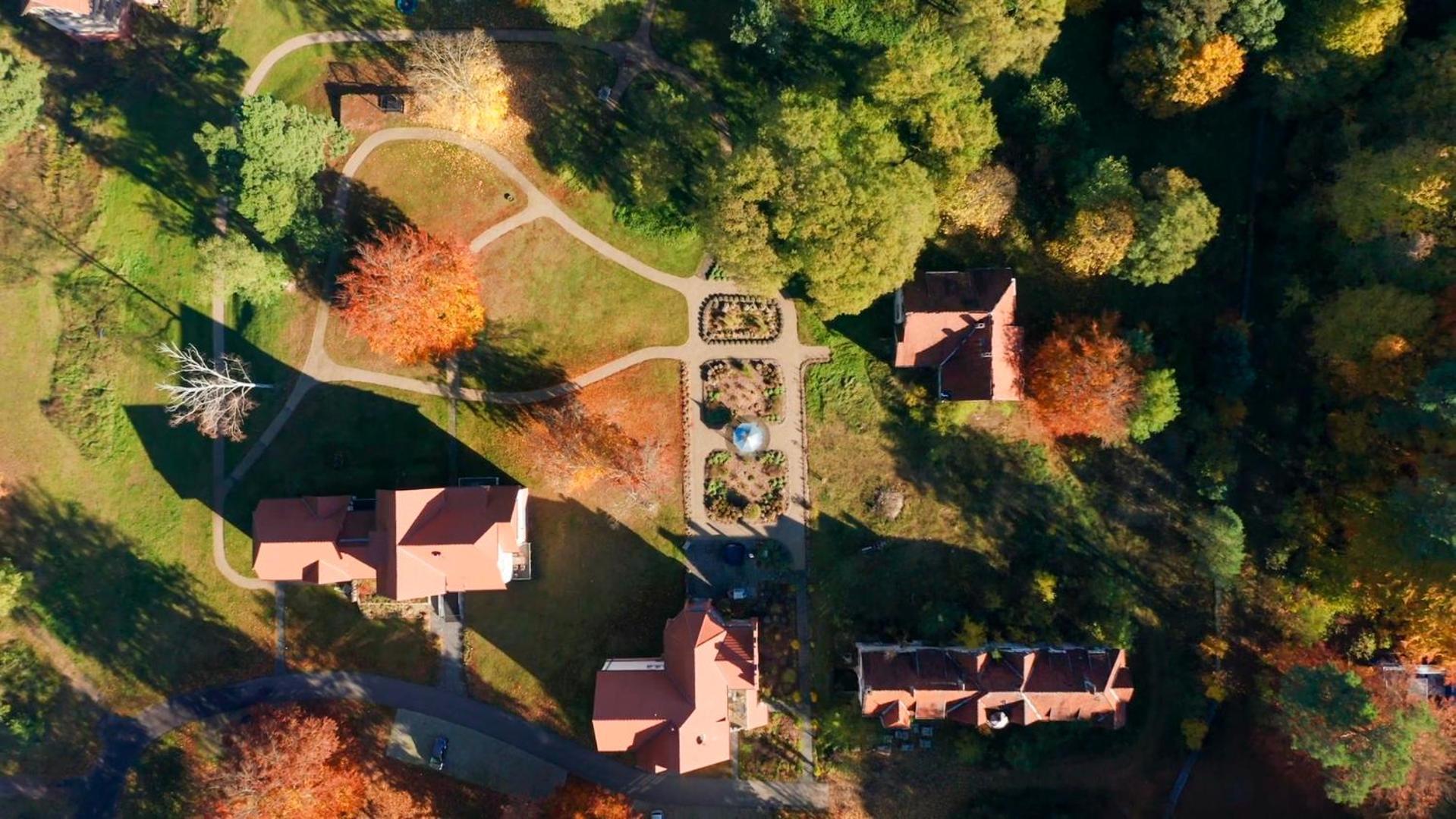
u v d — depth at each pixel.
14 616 64.94
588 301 65.88
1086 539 64.69
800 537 64.88
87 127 66.56
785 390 65.31
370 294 57.50
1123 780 63.41
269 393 65.44
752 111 65.50
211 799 58.62
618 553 65.06
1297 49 57.59
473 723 65.00
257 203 57.31
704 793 64.69
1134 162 64.69
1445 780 56.47
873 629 64.31
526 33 66.25
